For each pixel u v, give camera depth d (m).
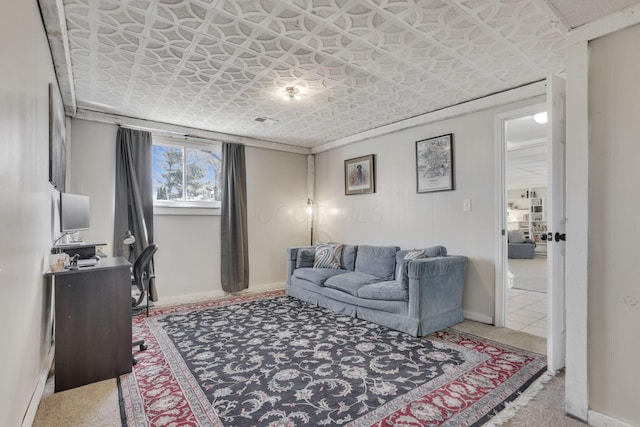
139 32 2.15
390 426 1.64
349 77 2.87
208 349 2.65
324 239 5.45
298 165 5.56
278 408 1.81
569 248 1.78
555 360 2.23
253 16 1.99
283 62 2.59
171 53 2.43
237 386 2.06
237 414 1.76
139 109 3.67
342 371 2.24
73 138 3.66
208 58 2.51
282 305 4.02
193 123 4.21
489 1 1.85
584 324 1.72
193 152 4.58
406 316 2.99
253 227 5.01
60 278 2.11
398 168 4.23
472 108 3.40
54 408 1.85
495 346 2.68
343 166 5.08
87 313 2.17
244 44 2.32
